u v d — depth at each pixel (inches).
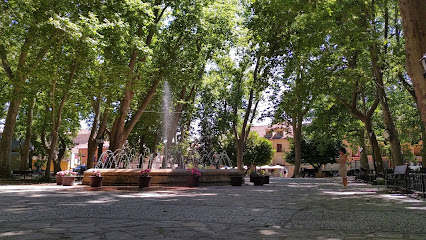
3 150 865.5
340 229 192.4
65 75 795.4
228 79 1358.3
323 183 794.2
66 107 1042.7
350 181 931.3
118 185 590.9
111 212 256.4
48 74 715.4
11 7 636.1
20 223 203.5
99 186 572.1
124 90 909.2
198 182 601.3
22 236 164.7
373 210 271.0
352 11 571.5
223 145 1905.8
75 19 674.8
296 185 684.7
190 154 1210.6
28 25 724.0
